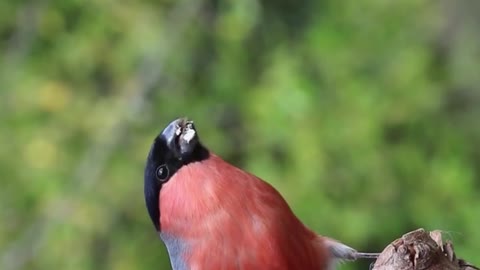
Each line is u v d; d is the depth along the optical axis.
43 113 16.31
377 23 16.00
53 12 16.56
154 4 16.27
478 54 16.61
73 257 15.84
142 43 16.05
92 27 16.33
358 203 15.02
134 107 15.95
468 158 16.06
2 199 16.12
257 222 6.08
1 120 16.31
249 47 16.02
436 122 15.88
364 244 15.11
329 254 6.39
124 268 15.80
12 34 16.91
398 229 15.12
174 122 6.30
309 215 14.83
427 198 15.32
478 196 15.69
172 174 6.22
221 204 6.10
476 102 16.50
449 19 16.69
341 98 15.30
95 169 15.88
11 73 16.53
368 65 15.81
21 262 15.93
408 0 16.17
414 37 16.12
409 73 15.67
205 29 16.05
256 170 15.09
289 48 15.84
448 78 16.52
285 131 15.03
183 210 6.16
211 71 16.00
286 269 6.12
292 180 14.94
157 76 15.99
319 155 14.94
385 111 15.46
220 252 6.08
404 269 5.46
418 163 15.46
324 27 15.82
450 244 5.61
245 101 15.47
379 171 15.17
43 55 16.64
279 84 15.15
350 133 15.12
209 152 6.31
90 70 16.42
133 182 15.78
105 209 15.80
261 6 15.73
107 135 15.95
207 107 15.88
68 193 15.88
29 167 16.11
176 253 6.26
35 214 16.06
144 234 15.88
